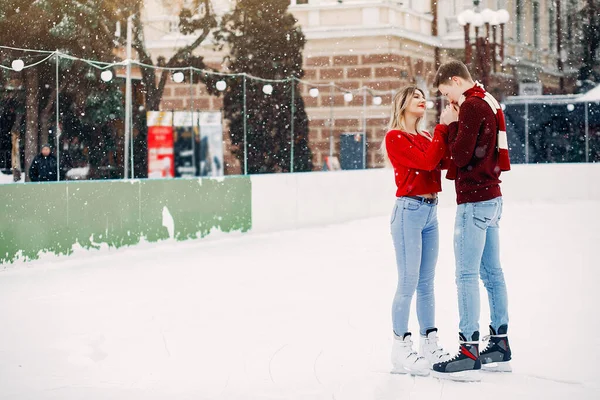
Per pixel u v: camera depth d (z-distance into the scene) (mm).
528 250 10594
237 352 5289
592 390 4297
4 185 9648
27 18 18828
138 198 11570
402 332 4699
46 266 9906
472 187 4629
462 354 4594
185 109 22922
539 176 20828
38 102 18750
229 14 23062
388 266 9539
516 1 27953
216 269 9477
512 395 4203
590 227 13586
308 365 4906
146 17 24156
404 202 4727
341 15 24344
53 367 4996
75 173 19141
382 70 23922
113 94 19891
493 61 25906
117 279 8781
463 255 4637
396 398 4180
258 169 22812
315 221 15172
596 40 29469
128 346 5539
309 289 7859
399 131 4738
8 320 6516
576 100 25328
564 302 6832
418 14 25609
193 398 4277
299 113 23172
